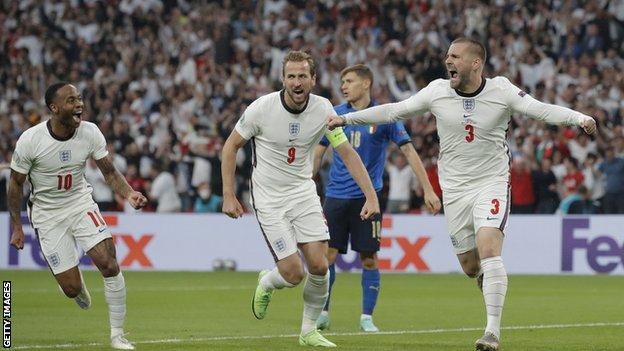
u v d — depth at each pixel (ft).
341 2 228.02
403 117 75.25
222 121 198.80
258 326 92.84
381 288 138.31
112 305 74.59
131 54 225.76
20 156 75.41
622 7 214.07
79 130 76.23
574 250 164.45
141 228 174.29
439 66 206.59
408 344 78.54
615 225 162.71
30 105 219.20
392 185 176.04
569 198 173.78
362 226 91.20
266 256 171.83
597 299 122.01
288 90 72.74
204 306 112.47
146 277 156.35
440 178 76.69
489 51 210.18
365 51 213.25
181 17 233.55
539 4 216.33
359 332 88.53
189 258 173.47
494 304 70.33
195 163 186.70
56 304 112.78
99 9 236.22
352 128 92.48
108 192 183.73
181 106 207.21
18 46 229.86
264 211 75.72
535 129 181.37
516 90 73.26
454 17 218.59
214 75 214.69
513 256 166.91
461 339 82.69
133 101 210.79
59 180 76.13
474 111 73.36
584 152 179.93
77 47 230.68
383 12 223.51
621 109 191.83
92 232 75.77
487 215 72.90
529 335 85.76
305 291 76.84
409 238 167.63
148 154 191.72
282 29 224.12
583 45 210.18
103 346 75.61
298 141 74.90
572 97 194.90
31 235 172.45
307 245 75.82
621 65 205.26
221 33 224.53
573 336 84.99
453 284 144.97
